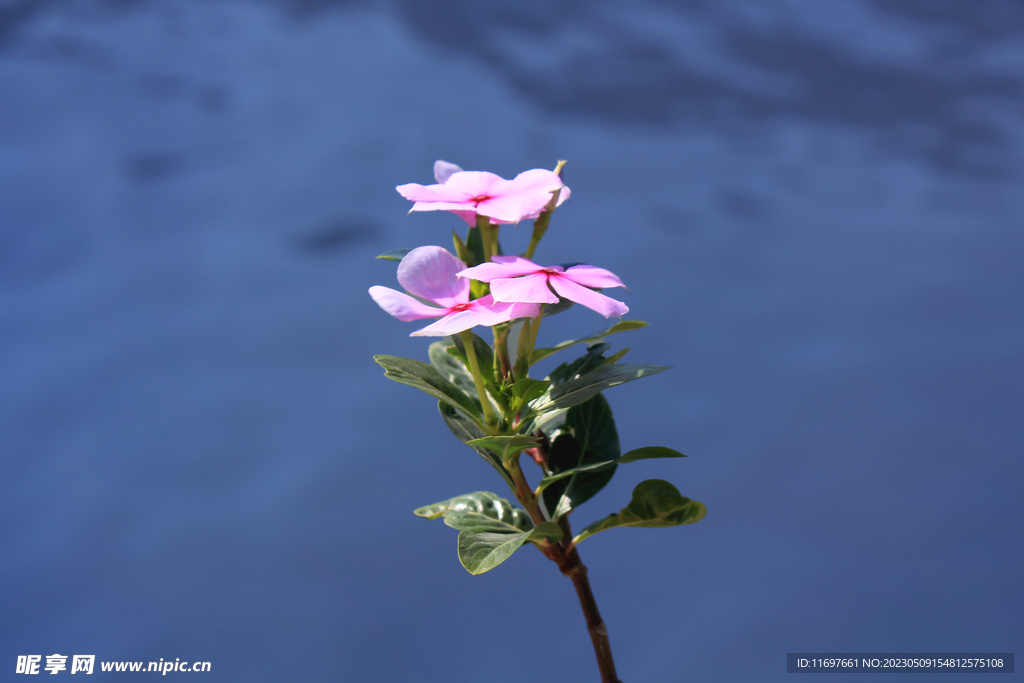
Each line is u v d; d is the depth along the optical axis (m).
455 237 1.08
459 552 1.05
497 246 1.07
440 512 1.08
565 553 1.08
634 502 1.07
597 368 1.07
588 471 1.09
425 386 1.06
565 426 1.10
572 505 1.08
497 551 1.05
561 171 1.07
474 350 1.07
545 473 1.10
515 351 1.09
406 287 1.04
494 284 1.03
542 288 1.03
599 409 1.10
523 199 1.05
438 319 1.04
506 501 1.09
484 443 1.05
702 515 1.07
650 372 1.06
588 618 1.08
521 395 1.06
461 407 1.07
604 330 1.10
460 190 1.05
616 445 1.09
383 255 1.07
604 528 1.08
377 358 1.07
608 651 1.08
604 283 1.04
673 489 1.07
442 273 1.05
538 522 1.07
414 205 1.05
